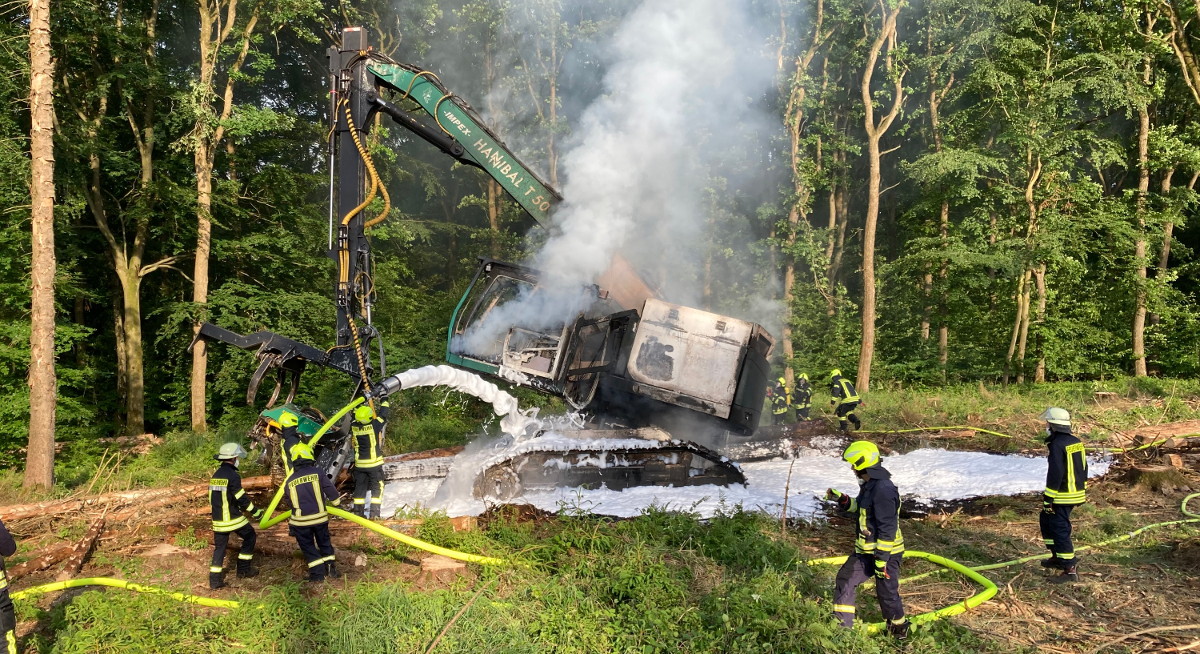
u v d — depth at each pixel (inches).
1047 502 262.4
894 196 1306.6
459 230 1261.1
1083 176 840.3
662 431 394.0
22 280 546.0
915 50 1059.9
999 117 845.2
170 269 775.1
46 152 419.2
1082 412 592.7
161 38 771.4
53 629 223.9
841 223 1135.6
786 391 603.5
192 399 678.5
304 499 248.8
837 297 992.2
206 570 268.5
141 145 676.1
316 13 736.3
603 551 269.6
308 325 753.6
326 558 254.5
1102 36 797.2
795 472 436.5
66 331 534.3
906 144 1252.5
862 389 862.5
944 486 399.2
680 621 213.5
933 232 944.9
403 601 219.0
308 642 206.1
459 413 630.5
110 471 449.7
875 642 200.5
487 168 402.3
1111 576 262.5
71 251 661.3
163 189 654.5
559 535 281.1
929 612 226.1
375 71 366.3
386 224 833.5
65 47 623.2
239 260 771.4
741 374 413.1
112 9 661.9
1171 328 942.4
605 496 358.6
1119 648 207.9
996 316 960.3
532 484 372.2
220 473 251.9
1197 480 391.2
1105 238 924.0
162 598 233.3
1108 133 1019.3
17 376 521.0
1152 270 1059.3
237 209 729.0
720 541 281.6
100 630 209.6
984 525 331.0
